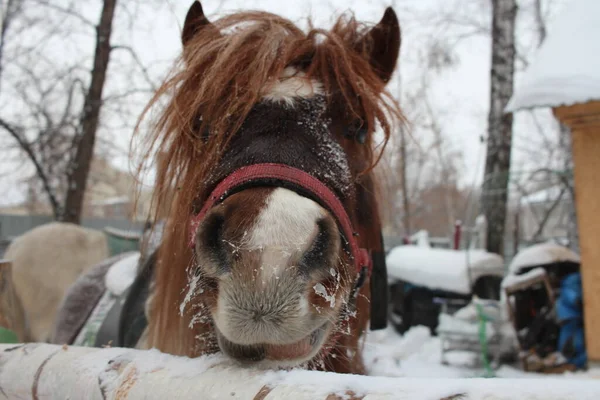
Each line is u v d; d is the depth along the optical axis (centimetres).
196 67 191
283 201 129
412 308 692
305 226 123
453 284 620
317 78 185
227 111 165
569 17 477
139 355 102
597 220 464
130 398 90
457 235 899
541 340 535
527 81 462
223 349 125
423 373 511
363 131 194
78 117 948
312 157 157
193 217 169
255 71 171
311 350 128
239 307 113
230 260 116
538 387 66
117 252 575
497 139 778
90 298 355
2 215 1719
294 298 114
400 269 716
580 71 428
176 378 90
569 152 965
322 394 76
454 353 546
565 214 1040
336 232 132
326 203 148
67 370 104
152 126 210
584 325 480
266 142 157
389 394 72
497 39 800
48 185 962
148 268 249
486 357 509
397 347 595
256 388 82
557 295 530
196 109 173
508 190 771
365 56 223
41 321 452
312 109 172
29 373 110
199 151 174
